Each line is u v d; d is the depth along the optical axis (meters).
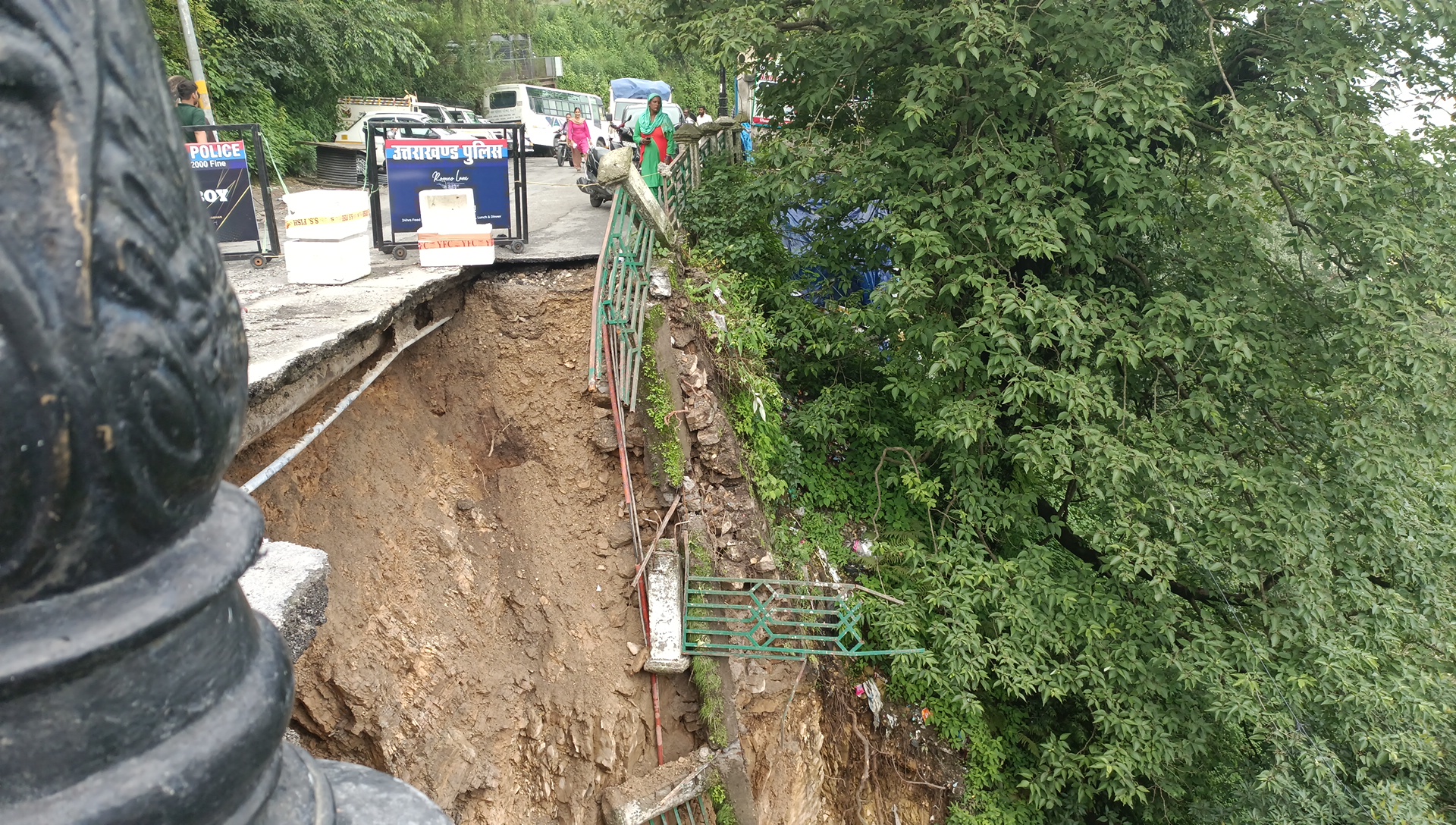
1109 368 7.78
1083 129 6.60
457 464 6.04
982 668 7.11
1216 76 7.94
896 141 7.48
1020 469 8.91
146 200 0.70
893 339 8.42
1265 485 6.70
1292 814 6.80
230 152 6.39
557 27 37.88
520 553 5.96
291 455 4.32
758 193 8.47
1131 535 6.74
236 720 0.79
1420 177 6.65
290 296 5.37
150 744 0.72
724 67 7.73
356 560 5.18
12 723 0.66
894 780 7.41
